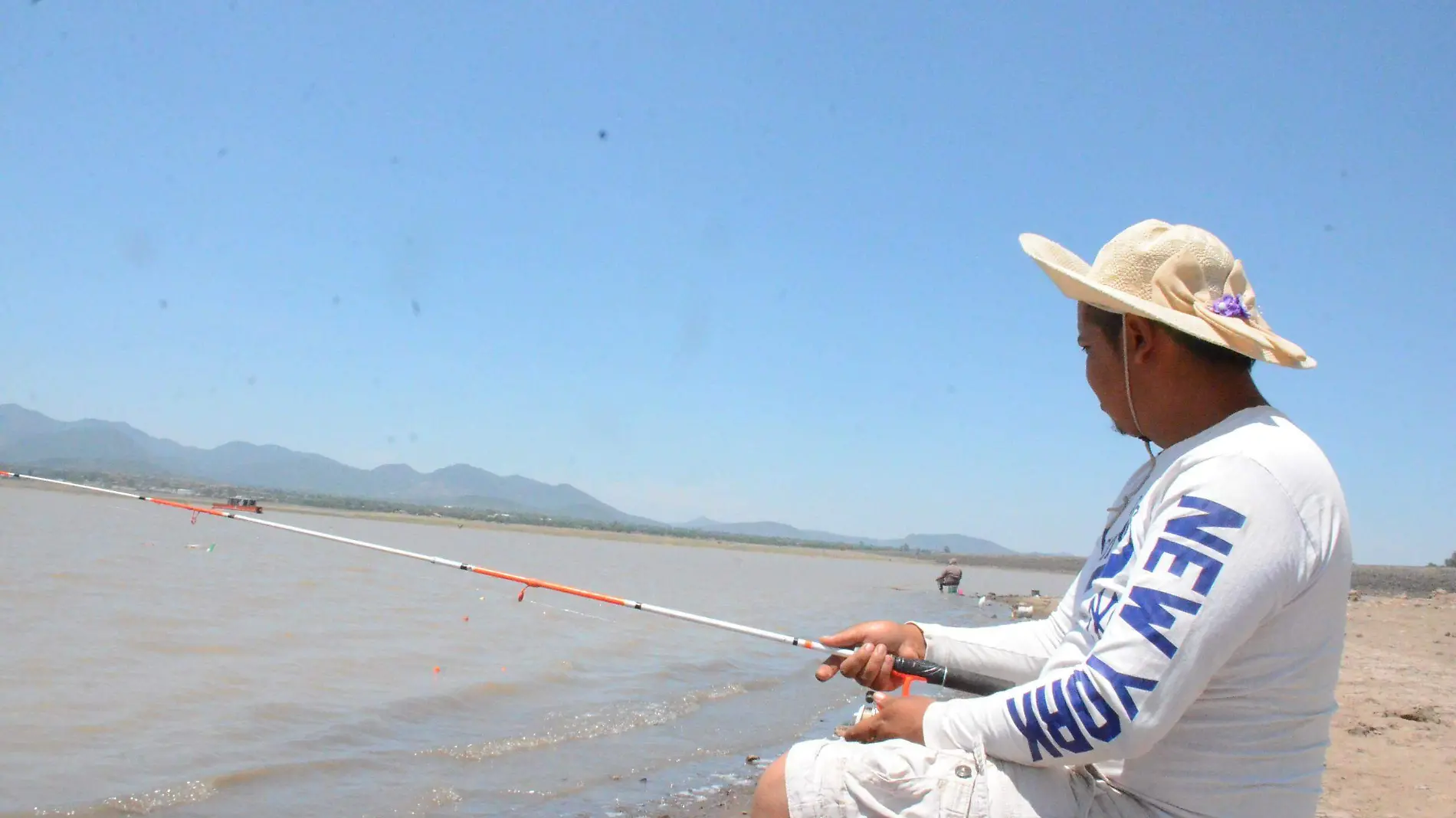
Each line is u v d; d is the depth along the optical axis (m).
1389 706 7.23
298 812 4.61
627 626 12.89
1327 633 1.70
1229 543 1.63
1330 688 1.73
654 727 6.95
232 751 5.49
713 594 20.89
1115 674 1.66
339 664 8.32
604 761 5.89
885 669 2.23
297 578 16.03
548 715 7.00
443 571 20.38
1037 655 2.29
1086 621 1.92
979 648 2.34
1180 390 1.90
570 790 5.25
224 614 10.73
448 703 7.15
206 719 6.15
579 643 10.88
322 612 11.70
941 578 30.02
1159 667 1.63
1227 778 1.70
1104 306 1.96
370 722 6.39
